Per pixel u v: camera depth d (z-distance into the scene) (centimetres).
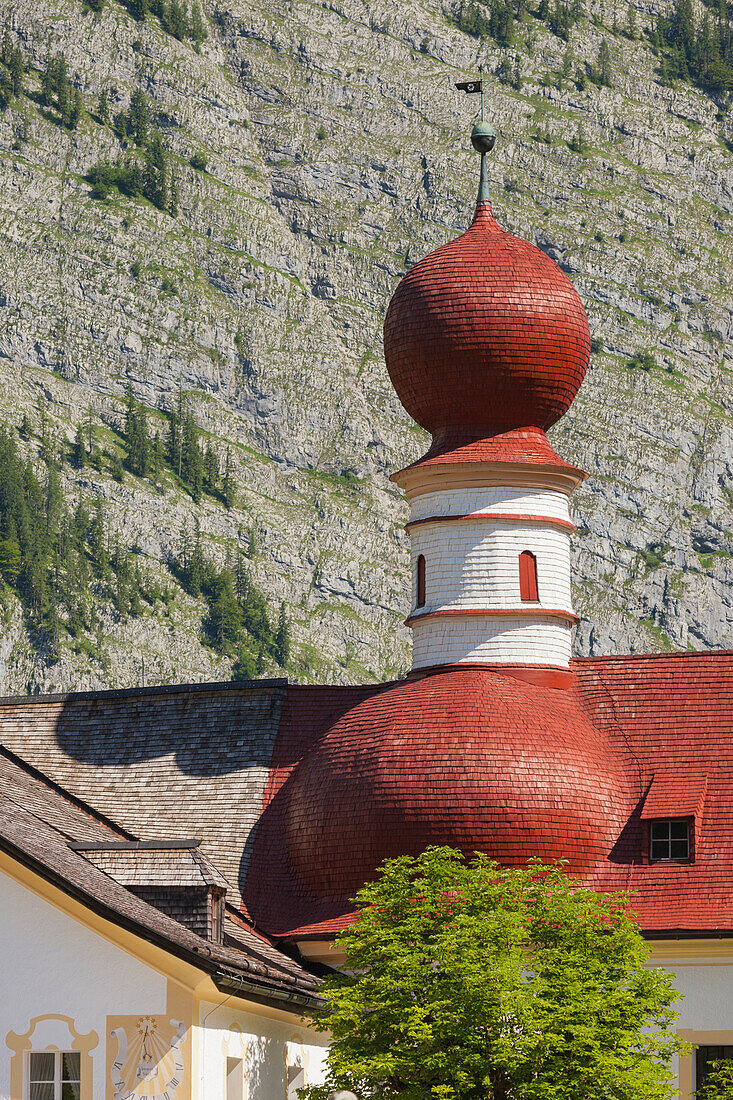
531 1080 9375
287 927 11925
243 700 13462
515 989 9344
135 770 13338
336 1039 10112
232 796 12900
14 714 14000
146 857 10206
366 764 11888
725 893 11381
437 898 9988
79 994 8975
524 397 13125
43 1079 8950
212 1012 9131
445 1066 9319
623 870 11669
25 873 9081
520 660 12731
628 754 12294
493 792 11550
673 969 11300
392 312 13375
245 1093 9569
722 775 12019
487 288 13050
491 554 12900
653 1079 9569
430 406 13275
